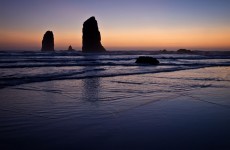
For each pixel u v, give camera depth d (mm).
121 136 4746
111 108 7137
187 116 6340
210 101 8297
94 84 12078
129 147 4199
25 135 4734
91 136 4723
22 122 5605
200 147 4238
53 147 4145
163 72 19312
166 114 6516
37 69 19766
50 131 4996
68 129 5141
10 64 24922
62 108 7039
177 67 25156
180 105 7633
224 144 4402
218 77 15891
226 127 5449
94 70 20047
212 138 4699
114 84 12164
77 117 6113
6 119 5820
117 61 36031
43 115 6250
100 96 8961
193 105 7648
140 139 4594
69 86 11273
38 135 4742
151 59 30812
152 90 10422
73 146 4203
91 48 109438
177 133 4973
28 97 8555
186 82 13156
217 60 42000
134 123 5652
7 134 4773
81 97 8742
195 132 5051
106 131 5043
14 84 11352
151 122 5758
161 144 4355
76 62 31391
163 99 8531
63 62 30891
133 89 10633
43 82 12367
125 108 7152
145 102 8000
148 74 17500
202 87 11438
